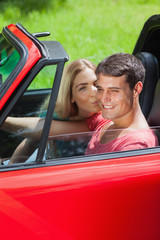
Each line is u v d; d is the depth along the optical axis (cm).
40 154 175
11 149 179
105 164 180
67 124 221
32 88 184
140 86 202
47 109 171
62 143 191
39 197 167
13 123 179
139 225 179
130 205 176
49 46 176
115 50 514
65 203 170
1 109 164
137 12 932
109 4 1082
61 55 169
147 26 294
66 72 217
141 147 196
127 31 670
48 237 170
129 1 1104
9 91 163
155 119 250
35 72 165
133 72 195
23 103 182
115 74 194
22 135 179
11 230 165
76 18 870
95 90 216
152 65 267
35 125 176
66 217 170
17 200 165
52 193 168
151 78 265
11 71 172
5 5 961
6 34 198
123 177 175
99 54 505
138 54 280
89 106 219
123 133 201
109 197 174
